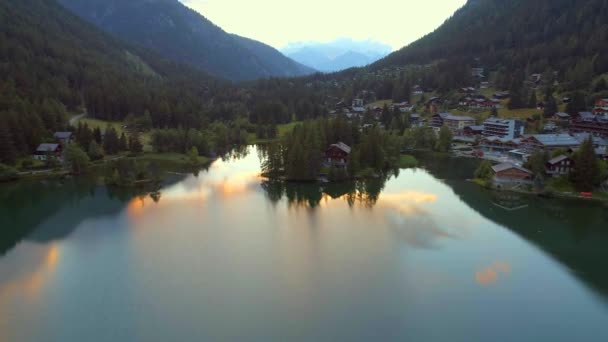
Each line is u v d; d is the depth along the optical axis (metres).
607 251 66.25
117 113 184.75
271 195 98.12
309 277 57.03
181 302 50.84
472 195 96.50
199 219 81.06
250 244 68.50
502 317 48.19
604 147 120.75
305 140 114.19
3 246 67.81
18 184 105.44
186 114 192.75
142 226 77.00
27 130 123.62
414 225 77.38
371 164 118.62
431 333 45.22
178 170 125.56
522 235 72.56
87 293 52.97
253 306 50.00
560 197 92.25
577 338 44.62
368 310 49.38
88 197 95.75
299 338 44.28
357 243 68.88
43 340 44.06
